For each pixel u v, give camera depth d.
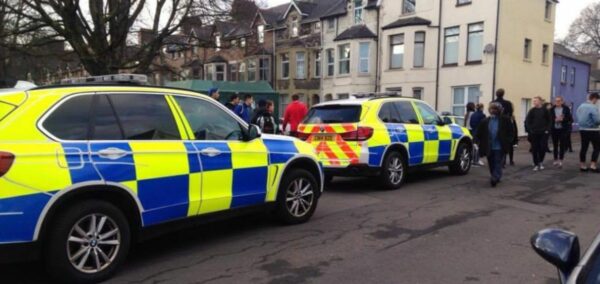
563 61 30.30
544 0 26.22
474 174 10.82
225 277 4.38
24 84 5.26
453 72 24.34
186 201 4.81
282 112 34.66
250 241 5.52
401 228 6.05
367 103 8.50
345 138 8.30
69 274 3.98
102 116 4.31
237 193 5.37
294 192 6.24
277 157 5.90
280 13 36.78
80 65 22.03
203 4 18.91
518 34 24.14
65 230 3.94
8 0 17.33
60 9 16.14
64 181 3.89
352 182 9.75
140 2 17.89
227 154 5.23
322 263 4.75
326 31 31.19
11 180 3.63
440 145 9.87
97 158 4.13
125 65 18.12
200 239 5.61
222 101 21.42
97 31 16.95
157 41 18.38
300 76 33.50
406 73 25.70
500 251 5.11
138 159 4.41
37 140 3.84
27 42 18.05
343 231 5.93
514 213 6.86
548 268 4.59
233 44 21.41
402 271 4.52
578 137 26.31
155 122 4.70
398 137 8.75
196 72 42.28
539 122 11.23
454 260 4.82
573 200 7.78
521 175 10.58
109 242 4.25
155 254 5.06
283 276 4.40
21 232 3.70
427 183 9.54
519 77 24.39
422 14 25.45
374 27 27.97
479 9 23.30
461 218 6.57
